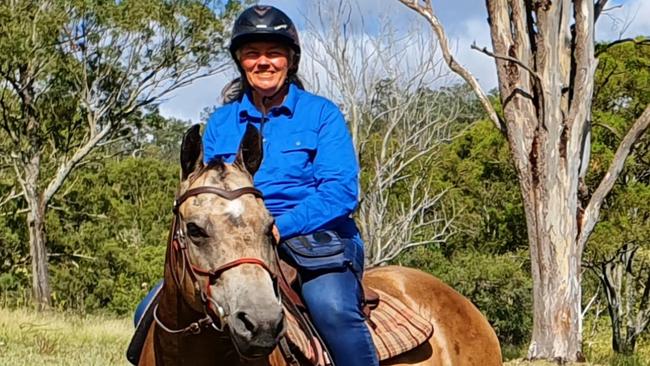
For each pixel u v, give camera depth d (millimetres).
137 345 4312
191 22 30250
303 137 4258
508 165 33656
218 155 3990
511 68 18922
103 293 33969
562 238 18734
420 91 30984
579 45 18703
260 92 4328
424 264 34219
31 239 30562
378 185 30625
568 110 19078
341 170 4203
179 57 30734
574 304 18703
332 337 4164
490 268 32250
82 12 29375
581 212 19172
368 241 30969
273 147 4258
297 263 4172
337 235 4281
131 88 30797
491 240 35281
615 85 30938
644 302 33781
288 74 4410
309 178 4258
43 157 32469
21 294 30031
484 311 32406
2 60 27844
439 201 35125
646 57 30703
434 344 4945
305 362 4062
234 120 4402
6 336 14594
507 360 19750
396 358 4688
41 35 28141
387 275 5258
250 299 3326
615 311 32875
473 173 34719
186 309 3752
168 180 49312
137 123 31812
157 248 38062
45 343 13273
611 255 31422
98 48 30094
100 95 30828
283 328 3342
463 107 36094
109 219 36500
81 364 11102
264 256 3469
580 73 18734
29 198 30594
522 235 34156
